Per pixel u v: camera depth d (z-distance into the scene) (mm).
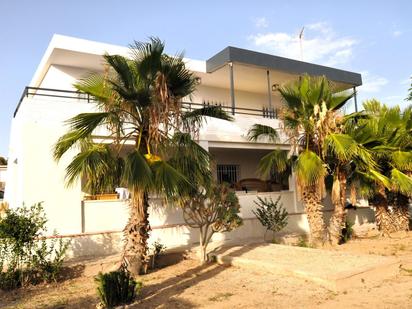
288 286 6695
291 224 13547
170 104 7449
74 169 7516
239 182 16516
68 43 12469
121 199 10945
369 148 11492
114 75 7605
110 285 6125
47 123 10023
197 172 8266
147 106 7559
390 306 5449
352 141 9734
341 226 11359
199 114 8523
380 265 7141
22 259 7820
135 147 7988
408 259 8844
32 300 6840
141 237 8250
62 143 7809
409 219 14352
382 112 12547
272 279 7203
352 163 11688
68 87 13680
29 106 9898
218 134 12922
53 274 7973
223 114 8797
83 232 10055
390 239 12117
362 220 15828
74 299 6762
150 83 7477
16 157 12195
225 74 15922
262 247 9938
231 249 9844
